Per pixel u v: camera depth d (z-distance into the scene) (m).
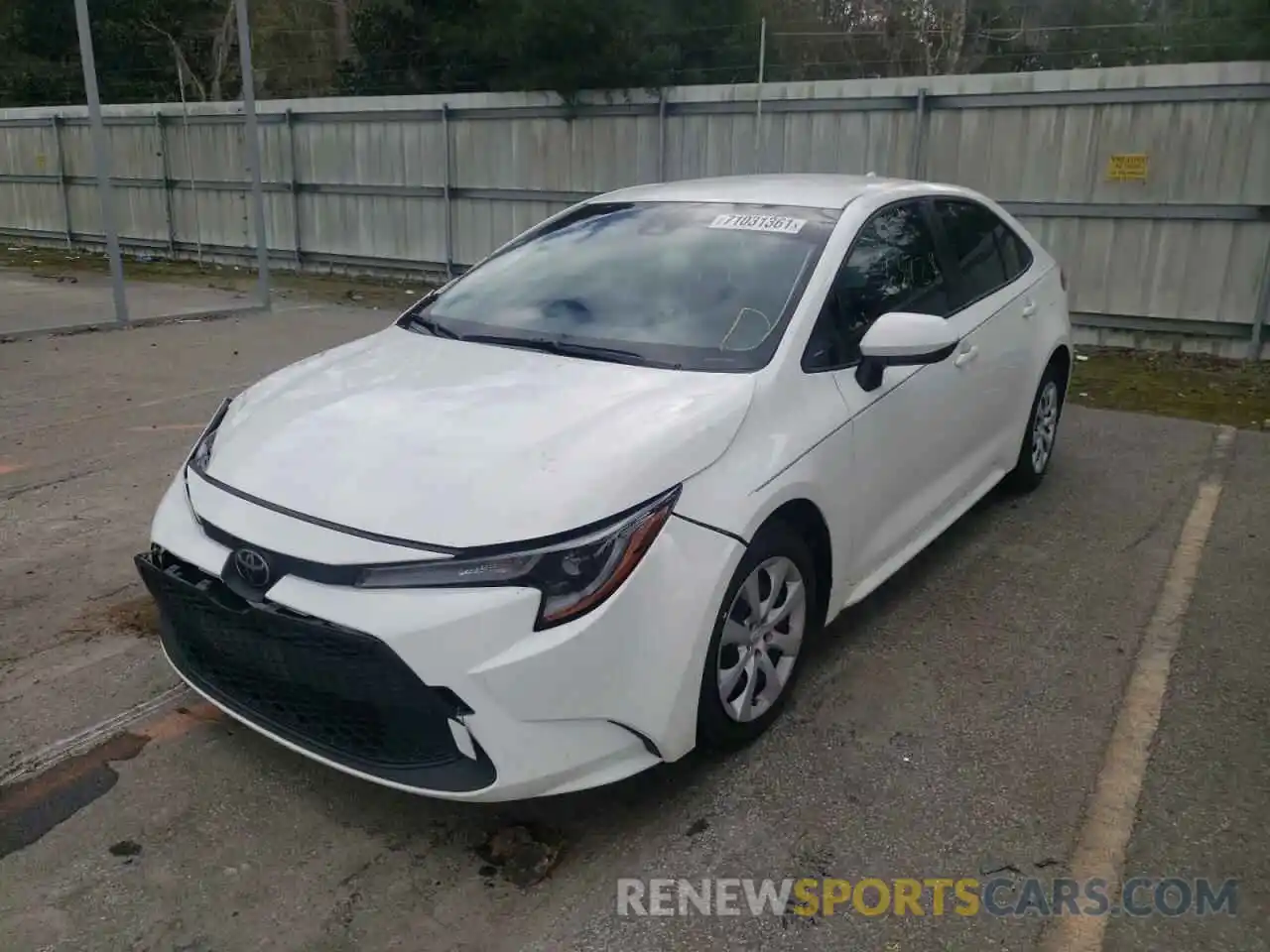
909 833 2.88
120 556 4.71
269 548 2.69
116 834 2.86
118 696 3.54
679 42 13.86
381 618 2.53
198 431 6.70
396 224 14.86
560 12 12.02
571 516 2.61
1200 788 3.07
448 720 2.56
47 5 22.81
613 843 2.84
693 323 3.55
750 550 3.01
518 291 4.01
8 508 5.30
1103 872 2.73
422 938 2.51
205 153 16.61
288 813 2.96
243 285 14.52
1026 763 3.20
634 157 12.55
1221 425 7.23
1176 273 9.61
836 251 3.75
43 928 2.52
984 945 2.49
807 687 3.62
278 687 2.81
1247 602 4.32
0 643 3.89
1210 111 9.16
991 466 4.95
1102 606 4.28
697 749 3.13
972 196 5.05
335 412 3.16
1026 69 19.38
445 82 17.09
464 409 3.07
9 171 19.56
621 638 2.64
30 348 9.57
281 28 26.48
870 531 3.71
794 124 11.34
